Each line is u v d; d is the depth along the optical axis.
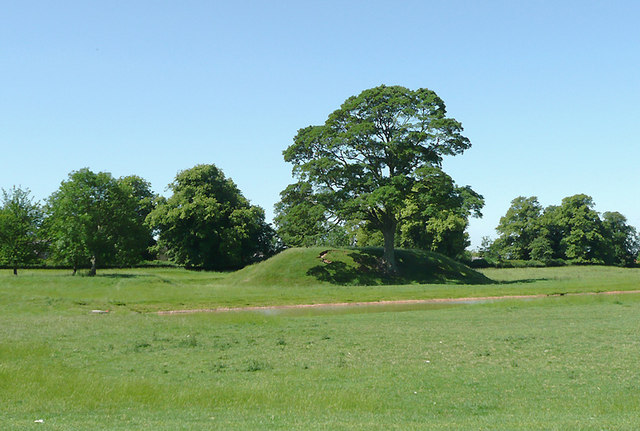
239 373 14.05
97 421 9.48
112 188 54.53
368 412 10.21
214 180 78.25
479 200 51.78
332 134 54.25
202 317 25.83
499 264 92.31
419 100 54.16
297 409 10.48
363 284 50.78
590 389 11.78
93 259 52.94
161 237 77.50
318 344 18.28
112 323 23.47
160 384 12.57
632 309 27.72
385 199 49.19
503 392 11.70
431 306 32.38
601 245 102.19
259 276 52.56
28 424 9.10
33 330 21.14
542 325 22.17
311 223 54.75
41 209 55.69
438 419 9.52
